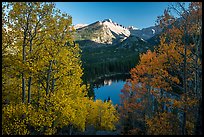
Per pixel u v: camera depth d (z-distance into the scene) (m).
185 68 11.40
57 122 14.02
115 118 42.25
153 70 14.57
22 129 11.20
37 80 13.83
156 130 12.69
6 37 11.49
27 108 11.56
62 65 13.52
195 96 10.85
